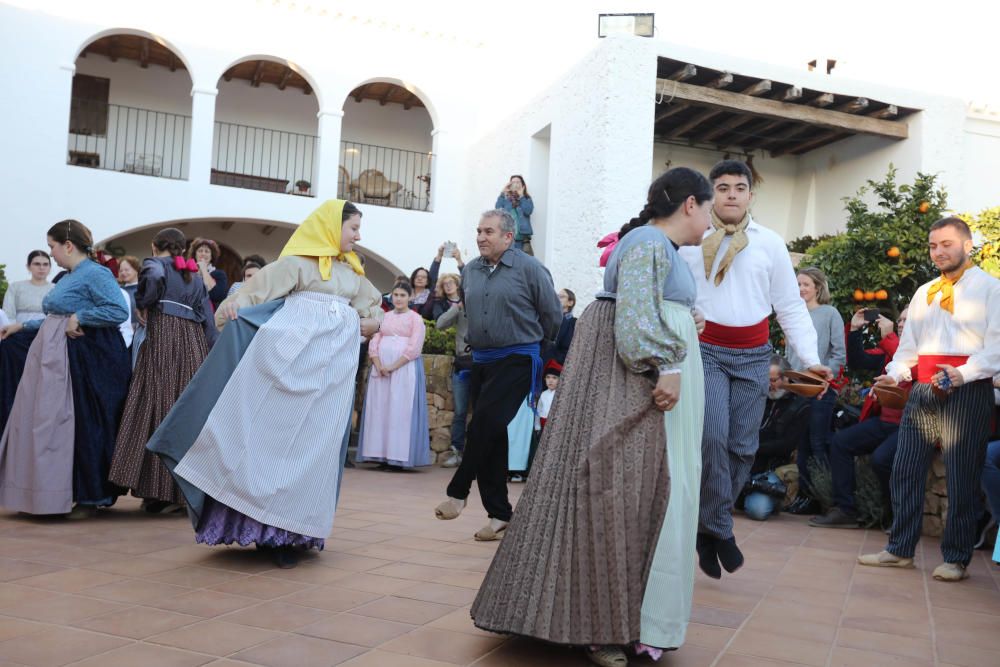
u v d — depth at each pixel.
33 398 4.68
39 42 12.56
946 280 4.28
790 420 5.97
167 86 15.50
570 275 10.50
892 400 4.56
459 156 15.20
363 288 4.21
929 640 3.07
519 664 2.59
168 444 3.71
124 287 7.05
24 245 12.41
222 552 4.01
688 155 12.81
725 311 3.59
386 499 6.12
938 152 11.01
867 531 5.61
